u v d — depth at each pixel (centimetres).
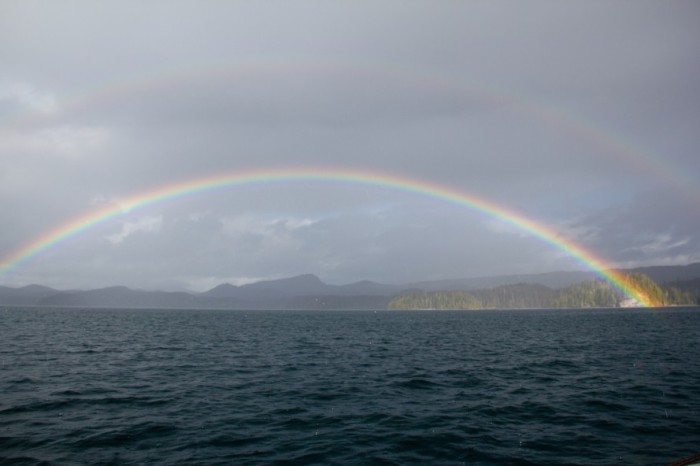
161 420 2008
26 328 8706
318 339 6856
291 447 1655
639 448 1656
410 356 4491
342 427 1914
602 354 4569
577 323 11944
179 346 5469
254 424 1958
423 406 2295
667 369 3506
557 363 3906
